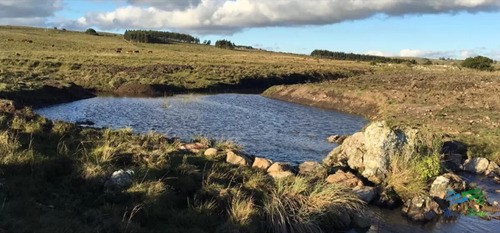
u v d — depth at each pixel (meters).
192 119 29.84
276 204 10.26
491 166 17.08
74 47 100.31
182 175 11.41
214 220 9.54
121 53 92.94
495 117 26.30
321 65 95.31
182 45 162.38
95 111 32.09
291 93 47.78
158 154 12.62
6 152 10.70
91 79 49.38
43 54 72.81
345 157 15.74
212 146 15.80
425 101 33.59
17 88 33.56
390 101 34.47
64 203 9.10
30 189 9.27
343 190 12.06
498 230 11.30
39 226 7.73
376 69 92.88
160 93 47.28
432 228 11.32
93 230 8.04
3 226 7.38
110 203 9.47
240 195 10.51
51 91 37.41
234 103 41.69
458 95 35.88
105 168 10.85
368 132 15.07
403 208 12.34
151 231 8.52
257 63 87.81
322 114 35.72
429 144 16.55
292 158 18.88
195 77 58.50
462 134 21.73
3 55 64.75
